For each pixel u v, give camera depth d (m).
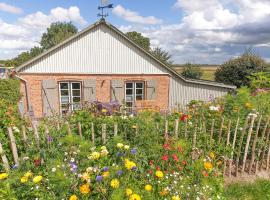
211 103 6.75
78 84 15.36
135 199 3.30
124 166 3.84
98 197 3.45
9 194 3.38
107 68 15.69
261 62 20.55
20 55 46.50
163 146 4.53
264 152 5.58
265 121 5.71
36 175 3.75
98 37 15.31
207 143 5.24
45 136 4.46
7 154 4.31
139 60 16.27
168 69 16.81
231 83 21.03
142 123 5.22
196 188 4.05
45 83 14.59
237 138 5.57
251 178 5.30
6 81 14.21
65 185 3.46
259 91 8.42
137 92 16.59
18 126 4.86
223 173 5.18
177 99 17.20
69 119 5.52
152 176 4.00
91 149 4.36
